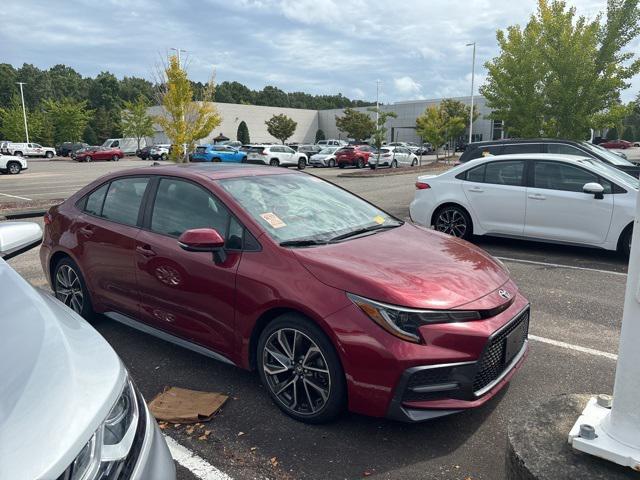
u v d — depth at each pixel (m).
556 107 14.50
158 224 4.02
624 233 7.09
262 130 71.75
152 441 1.87
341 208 4.19
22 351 1.81
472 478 2.71
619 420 2.09
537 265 7.07
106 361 1.94
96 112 81.12
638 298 1.98
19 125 65.31
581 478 2.02
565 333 4.62
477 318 2.95
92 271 4.48
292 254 3.27
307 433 3.11
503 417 3.27
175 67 20.02
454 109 55.38
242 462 2.85
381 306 2.86
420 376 2.79
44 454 1.43
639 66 13.56
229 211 3.64
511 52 15.75
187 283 3.66
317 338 3.02
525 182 7.82
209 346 3.66
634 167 10.19
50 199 16.23
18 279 2.44
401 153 34.59
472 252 3.74
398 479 2.70
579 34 14.00
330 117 76.44
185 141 20.81
